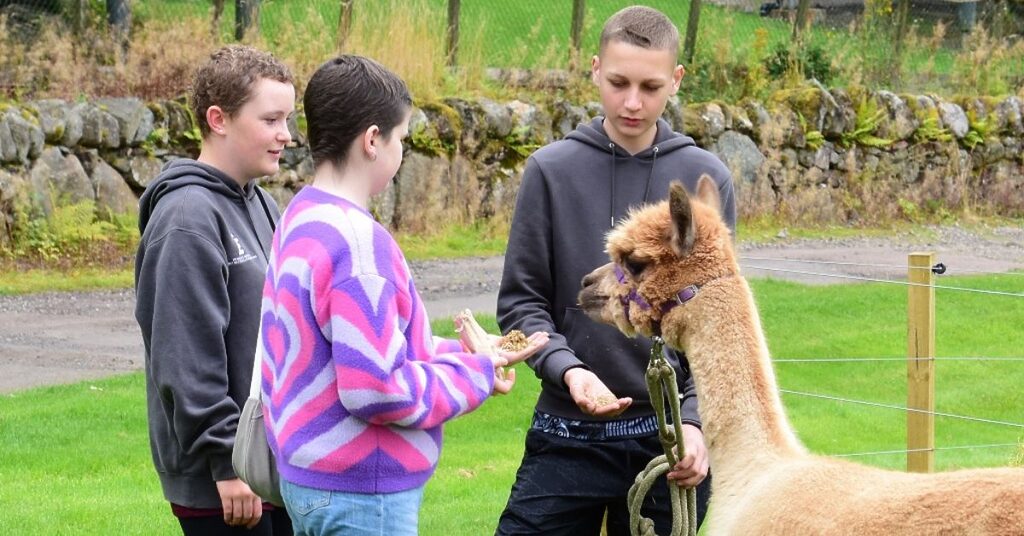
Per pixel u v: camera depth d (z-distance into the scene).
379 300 2.88
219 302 3.52
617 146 4.11
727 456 3.38
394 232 15.58
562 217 4.07
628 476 4.02
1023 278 14.13
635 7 4.13
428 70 16.73
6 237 13.17
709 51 19.53
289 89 3.74
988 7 24.30
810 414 8.77
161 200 3.59
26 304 11.96
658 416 3.68
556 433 4.06
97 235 13.66
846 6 25.31
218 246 3.55
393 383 2.87
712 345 3.48
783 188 18.31
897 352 10.38
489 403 8.90
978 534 2.69
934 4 24.17
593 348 4.01
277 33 16.58
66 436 7.64
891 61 21.31
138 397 8.66
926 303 6.07
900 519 2.81
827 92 18.97
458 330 3.42
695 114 17.64
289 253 2.98
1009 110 20.78
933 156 19.92
